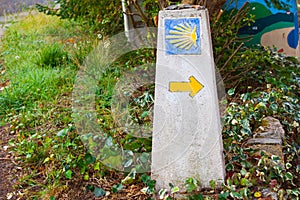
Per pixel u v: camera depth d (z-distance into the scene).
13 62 5.59
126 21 5.08
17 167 3.27
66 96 4.39
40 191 2.92
